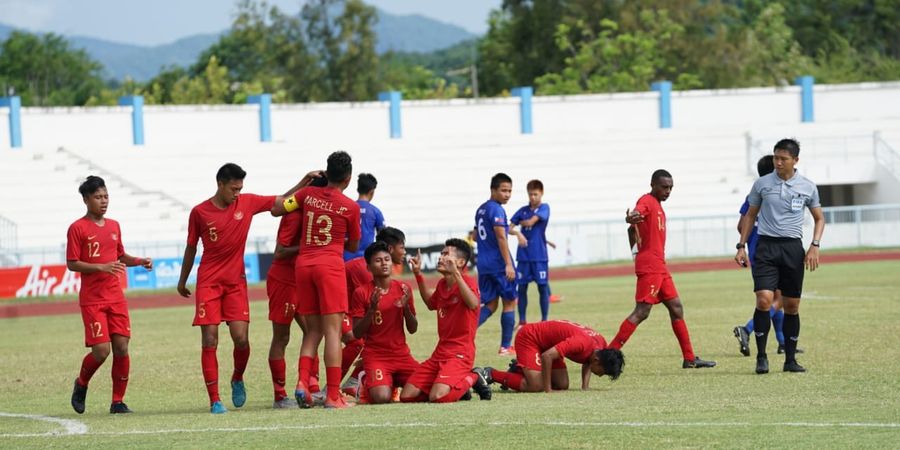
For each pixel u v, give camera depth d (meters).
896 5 143.62
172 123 85.69
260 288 59.06
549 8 134.25
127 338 18.89
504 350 25.77
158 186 79.94
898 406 16.27
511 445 13.66
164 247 63.00
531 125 94.50
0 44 170.38
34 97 164.25
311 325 18.09
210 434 15.22
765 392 18.20
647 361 23.55
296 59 132.62
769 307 20.94
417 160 87.75
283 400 18.50
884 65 132.38
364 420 16.00
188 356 27.95
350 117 90.88
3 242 68.62
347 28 133.00
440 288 18.62
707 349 25.56
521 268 31.39
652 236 22.22
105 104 147.38
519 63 137.00
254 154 84.44
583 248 73.19
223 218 17.97
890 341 25.25
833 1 149.25
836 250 73.81
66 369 26.52
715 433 14.12
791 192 20.97
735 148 92.25
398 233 19.12
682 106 97.06
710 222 74.56
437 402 17.95
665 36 128.25
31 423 17.48
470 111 93.69
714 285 49.38
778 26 138.88
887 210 76.12
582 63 123.94
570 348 19.00
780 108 97.88
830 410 15.95
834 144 90.94
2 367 27.34
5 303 54.53
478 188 85.81
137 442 14.78
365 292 19.03
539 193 31.11
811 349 24.34
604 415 15.85
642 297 22.19
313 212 17.77
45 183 75.50
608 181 87.38
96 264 18.56
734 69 133.12
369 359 18.67
